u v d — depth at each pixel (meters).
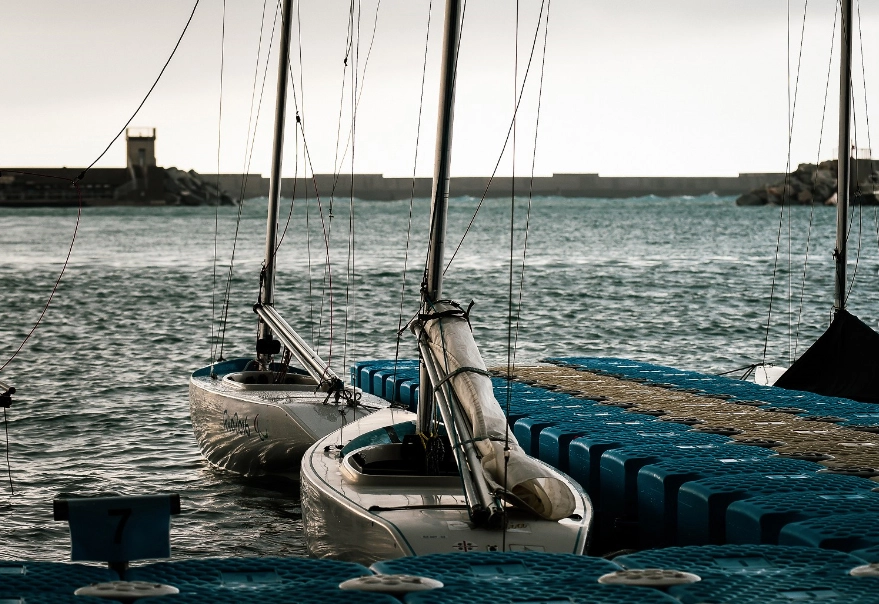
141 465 13.89
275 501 12.15
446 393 8.07
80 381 21.12
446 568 4.37
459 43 9.01
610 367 15.60
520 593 3.95
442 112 8.97
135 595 3.88
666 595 3.91
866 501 7.10
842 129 15.80
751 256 67.06
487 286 46.50
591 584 4.07
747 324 32.53
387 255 70.88
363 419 11.01
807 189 169.12
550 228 115.81
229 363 16.02
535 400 12.34
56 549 10.18
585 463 9.60
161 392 19.81
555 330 31.45
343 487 8.11
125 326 32.75
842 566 4.37
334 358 25.86
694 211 177.75
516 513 7.36
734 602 3.86
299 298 42.00
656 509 8.32
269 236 16.33
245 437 12.98
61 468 13.66
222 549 10.41
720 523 7.52
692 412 11.41
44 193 181.50
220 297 42.62
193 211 185.75
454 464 8.74
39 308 38.62
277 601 3.85
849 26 15.92
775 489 7.61
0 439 15.25
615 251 73.88
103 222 140.00
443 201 8.98
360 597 3.90
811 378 14.32
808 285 46.19
